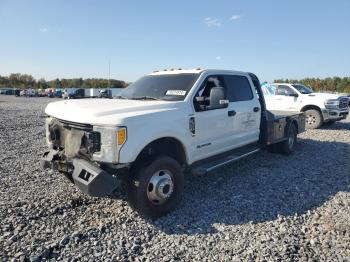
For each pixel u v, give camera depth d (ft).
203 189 17.54
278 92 47.01
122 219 13.50
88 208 14.46
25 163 21.62
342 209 14.93
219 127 17.61
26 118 50.72
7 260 10.23
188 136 15.37
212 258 10.73
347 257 10.80
